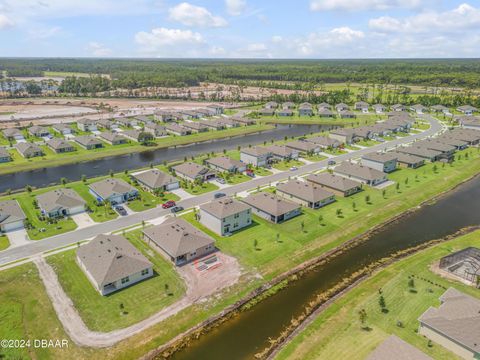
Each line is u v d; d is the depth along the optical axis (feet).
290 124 598.34
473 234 221.46
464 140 434.71
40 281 172.55
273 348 136.05
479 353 121.29
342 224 232.32
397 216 249.34
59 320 147.64
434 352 129.18
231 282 173.37
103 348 134.41
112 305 156.04
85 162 381.19
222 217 214.07
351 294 164.25
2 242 206.28
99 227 225.56
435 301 156.76
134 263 173.58
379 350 120.88
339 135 451.94
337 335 139.13
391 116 616.80
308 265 190.70
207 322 149.07
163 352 134.62
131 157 401.08
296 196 264.72
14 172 344.08
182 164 330.54
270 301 163.02
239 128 547.90
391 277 175.73
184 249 187.73
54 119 599.98
